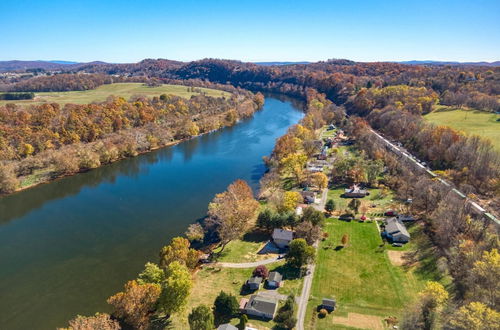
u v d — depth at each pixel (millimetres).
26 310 68250
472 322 46594
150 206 114625
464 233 81688
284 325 60000
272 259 82062
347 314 62875
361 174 127625
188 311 64750
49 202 119938
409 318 54688
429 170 128250
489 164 110000
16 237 96375
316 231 85312
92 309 68250
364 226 96062
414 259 79125
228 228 87312
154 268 67500
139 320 58094
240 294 69438
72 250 89438
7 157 136000
